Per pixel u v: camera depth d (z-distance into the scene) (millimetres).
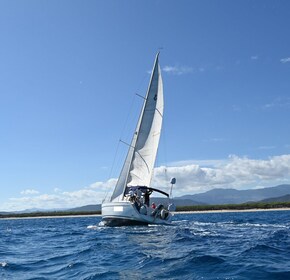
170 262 14555
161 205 34156
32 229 47562
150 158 39188
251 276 11891
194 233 27031
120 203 32781
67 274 13523
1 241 29484
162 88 40219
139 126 39469
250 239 23000
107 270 13680
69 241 26031
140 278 12188
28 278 13062
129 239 23969
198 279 11719
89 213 136000
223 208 116312
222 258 15016
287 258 15359
